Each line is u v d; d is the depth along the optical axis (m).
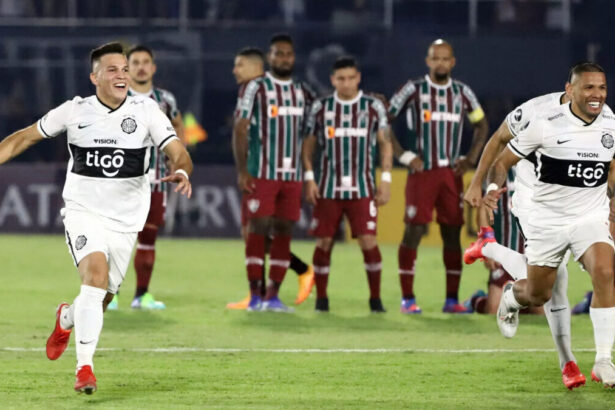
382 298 28.45
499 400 14.52
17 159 53.62
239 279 33.03
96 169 15.03
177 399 14.38
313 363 17.61
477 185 16.00
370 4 54.97
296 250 42.72
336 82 25.27
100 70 14.93
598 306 15.10
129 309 25.41
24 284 30.53
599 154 15.19
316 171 26.39
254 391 15.05
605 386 15.55
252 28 52.97
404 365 17.47
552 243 15.44
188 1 54.97
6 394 14.67
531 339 20.92
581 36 51.84
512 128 15.62
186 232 49.59
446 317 24.56
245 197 26.27
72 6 54.44
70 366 17.05
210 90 53.38
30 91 54.50
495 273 25.14
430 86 25.61
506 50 51.75
